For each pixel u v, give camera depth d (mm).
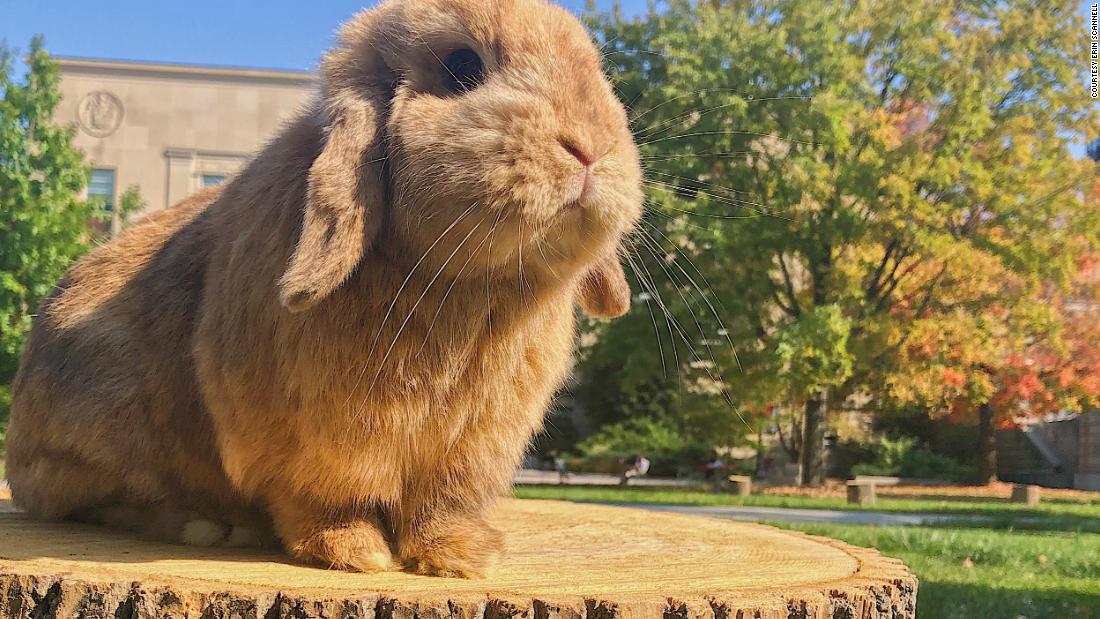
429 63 383
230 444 399
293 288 340
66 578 333
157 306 454
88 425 451
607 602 338
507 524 628
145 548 423
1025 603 1001
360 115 370
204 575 356
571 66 376
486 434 404
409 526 406
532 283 385
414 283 373
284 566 385
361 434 375
